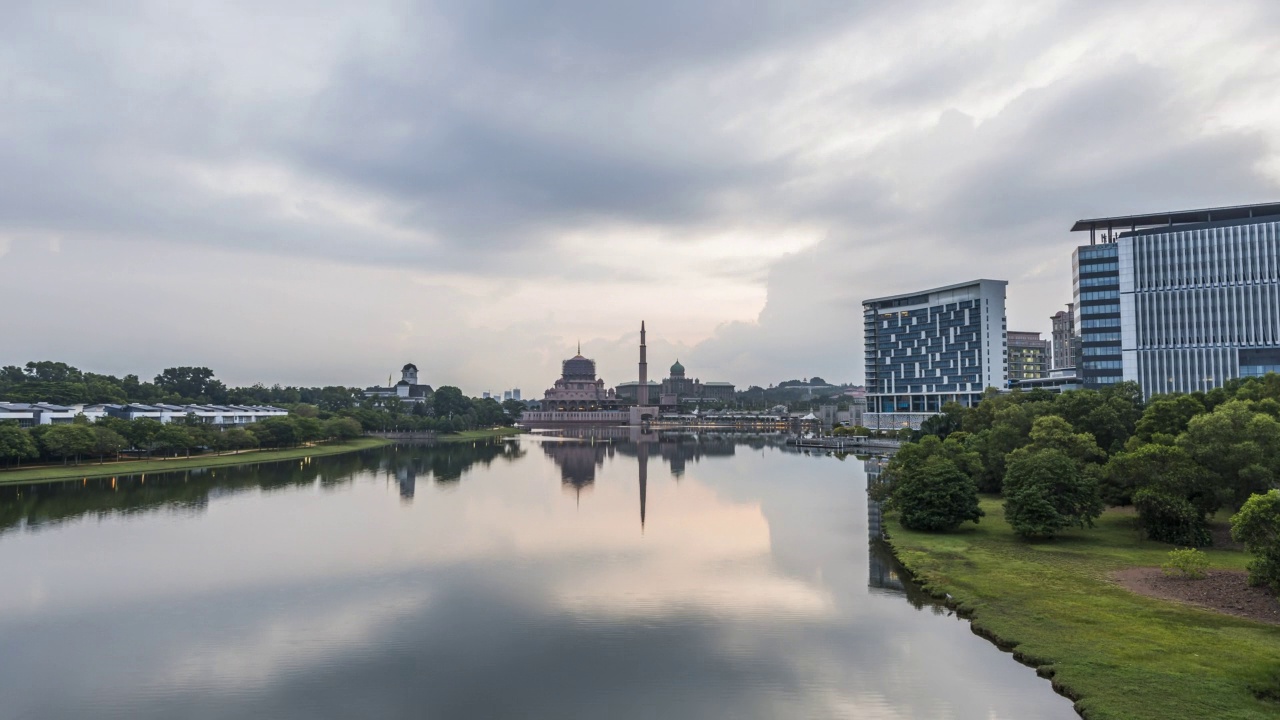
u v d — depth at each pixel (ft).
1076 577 262.47
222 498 522.06
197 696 187.73
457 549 353.31
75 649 220.23
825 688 189.67
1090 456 407.44
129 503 493.77
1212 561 274.16
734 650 216.95
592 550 350.84
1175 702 163.53
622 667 205.67
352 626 240.53
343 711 179.22
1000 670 193.26
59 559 329.72
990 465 461.78
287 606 261.65
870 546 356.18
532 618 247.50
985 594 248.73
